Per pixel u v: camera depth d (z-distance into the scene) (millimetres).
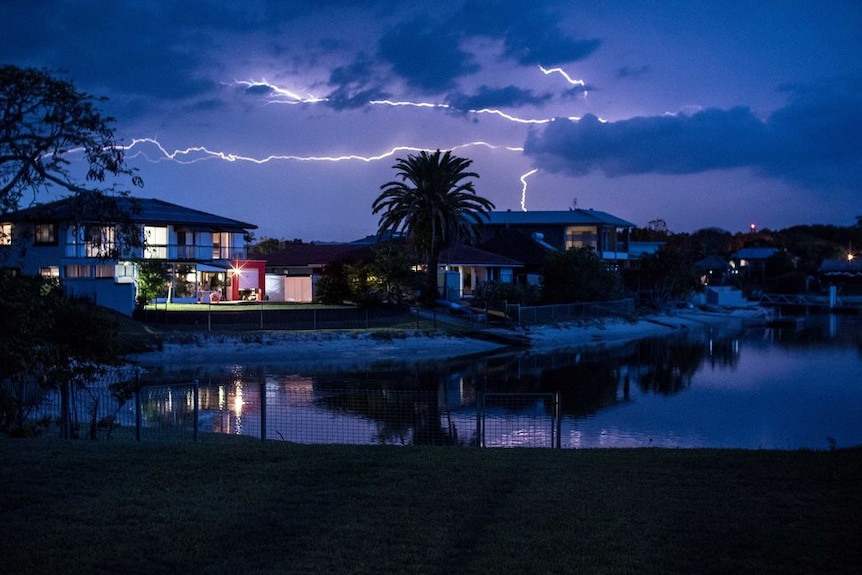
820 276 134375
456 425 23594
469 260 76750
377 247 66188
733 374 41469
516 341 55875
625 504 10172
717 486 11031
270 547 8633
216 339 44750
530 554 8430
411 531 9156
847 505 10078
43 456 12797
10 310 14672
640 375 40938
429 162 61594
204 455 12930
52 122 15961
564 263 74125
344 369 41281
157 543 8750
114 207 16875
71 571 7957
